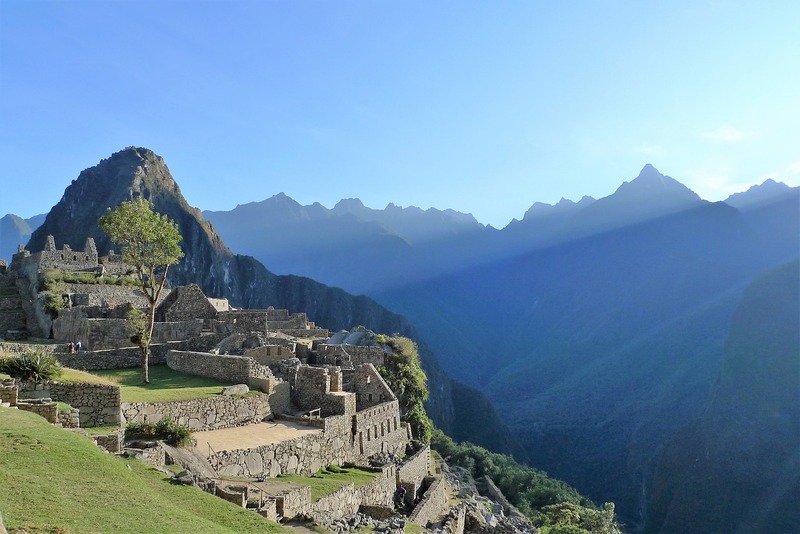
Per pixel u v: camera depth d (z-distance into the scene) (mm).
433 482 46469
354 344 65312
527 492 83375
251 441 29219
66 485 13938
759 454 163375
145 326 42688
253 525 15906
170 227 41469
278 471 29297
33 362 23359
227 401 32125
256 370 36875
